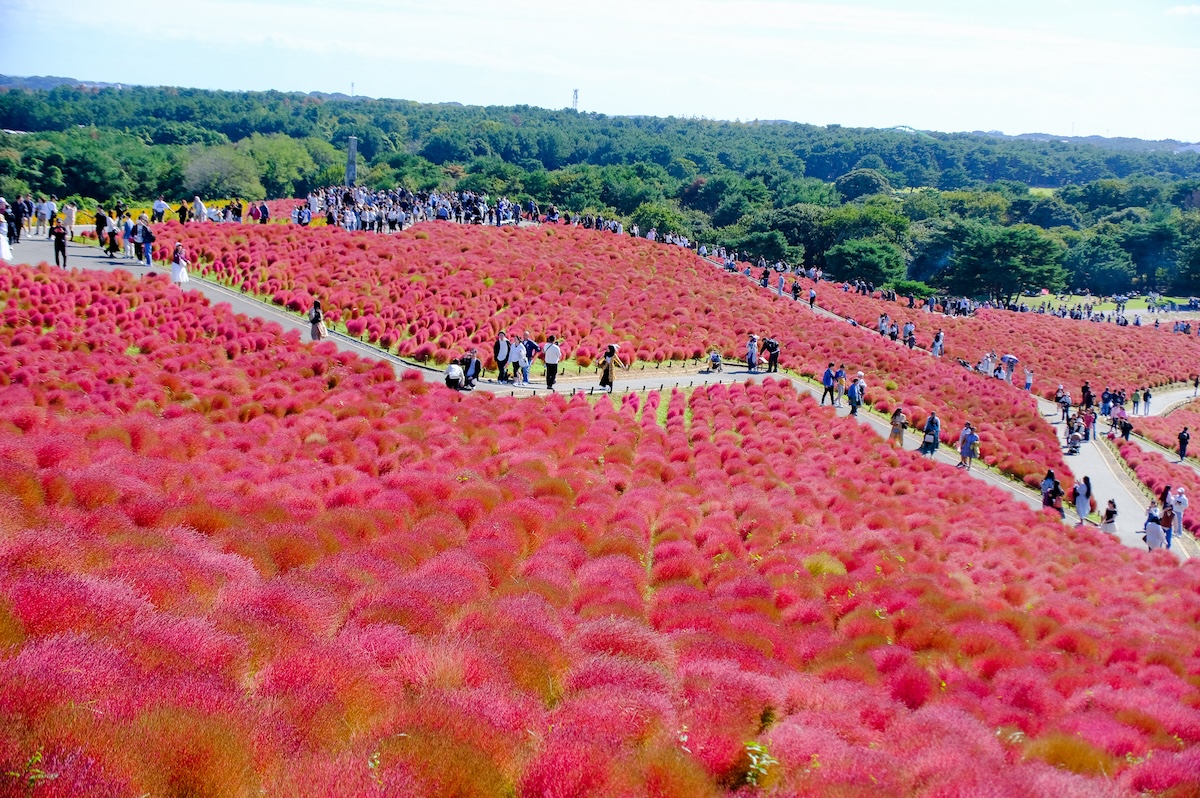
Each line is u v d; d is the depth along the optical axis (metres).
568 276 59.09
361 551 16.42
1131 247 172.50
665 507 24.62
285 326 41.44
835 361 58.25
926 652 17.53
